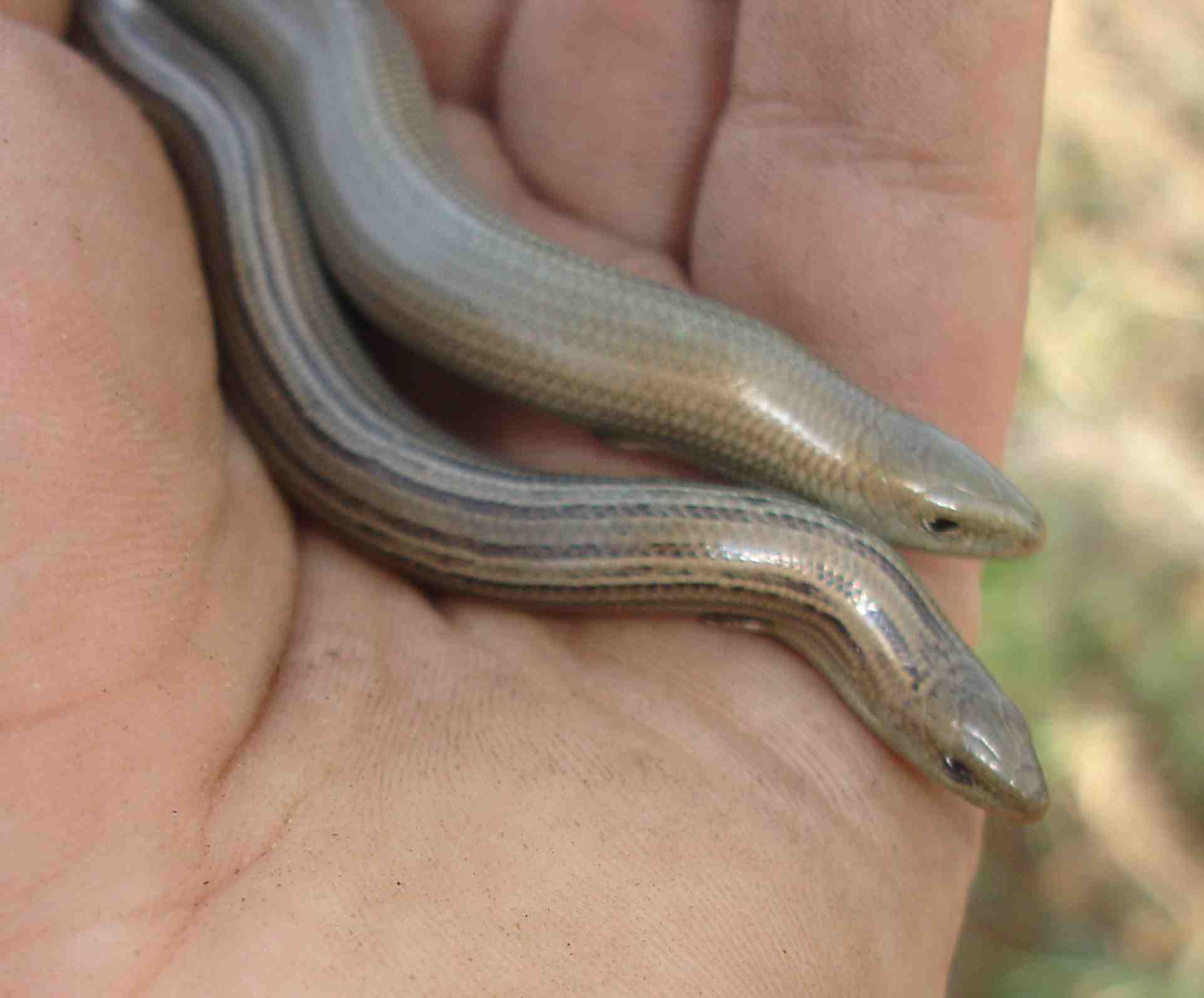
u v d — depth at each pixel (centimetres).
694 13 16
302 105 16
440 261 15
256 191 15
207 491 13
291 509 15
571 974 12
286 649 13
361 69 16
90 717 12
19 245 13
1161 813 19
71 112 13
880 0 14
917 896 13
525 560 14
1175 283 21
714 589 14
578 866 13
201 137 15
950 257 15
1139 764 19
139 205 13
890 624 14
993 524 14
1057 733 19
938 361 15
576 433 15
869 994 13
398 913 12
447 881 12
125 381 13
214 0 16
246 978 12
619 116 16
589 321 15
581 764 13
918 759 14
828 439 15
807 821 13
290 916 12
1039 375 20
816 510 14
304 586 14
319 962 12
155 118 16
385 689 13
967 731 14
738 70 15
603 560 14
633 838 13
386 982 12
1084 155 22
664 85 16
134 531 13
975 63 14
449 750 13
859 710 14
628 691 14
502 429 16
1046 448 20
